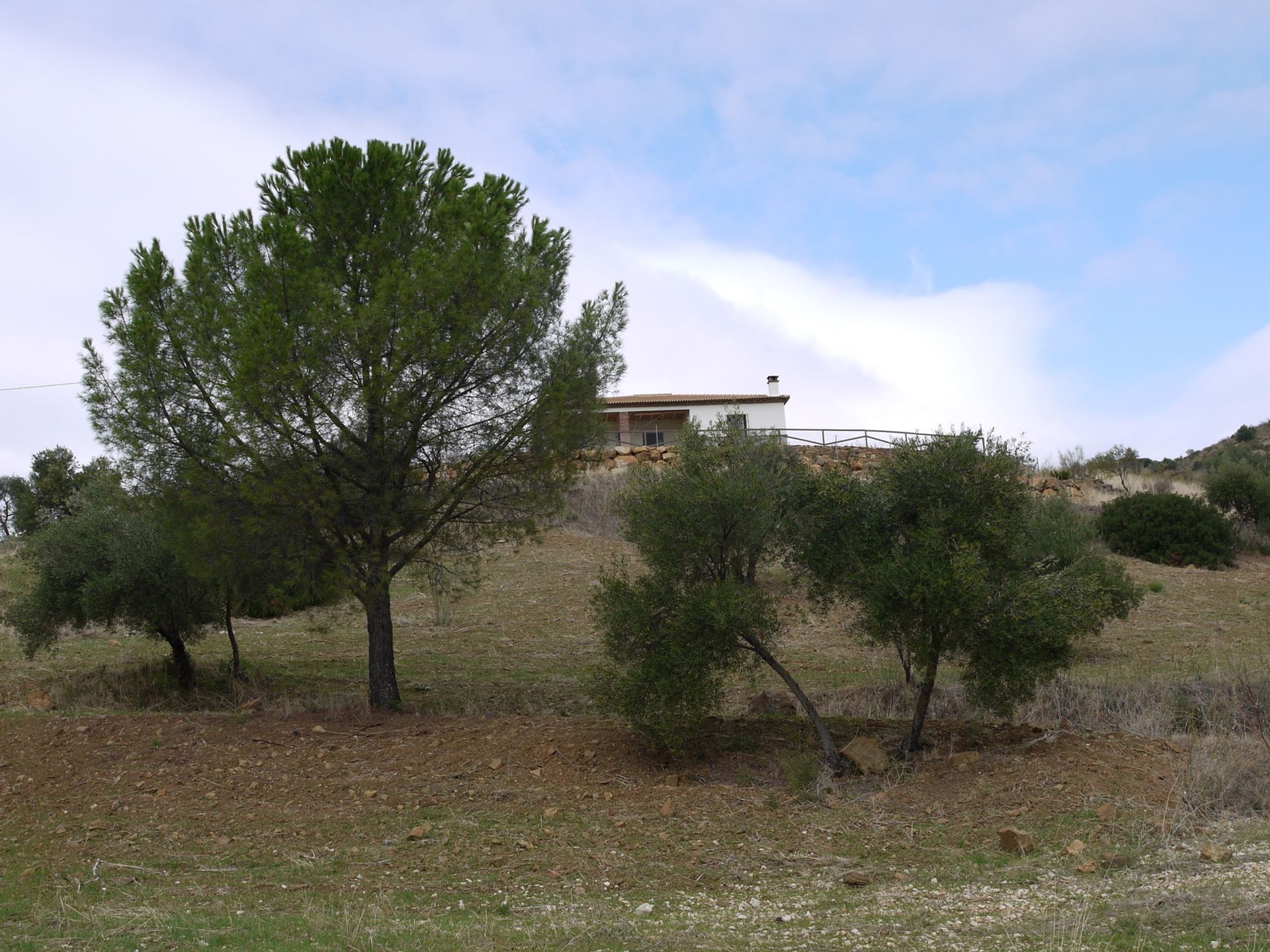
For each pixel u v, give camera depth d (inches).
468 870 275.7
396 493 455.2
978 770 350.3
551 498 490.6
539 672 625.0
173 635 555.2
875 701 503.5
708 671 377.4
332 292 425.1
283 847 297.3
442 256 442.3
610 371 487.8
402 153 478.9
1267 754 343.3
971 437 378.9
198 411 444.5
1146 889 230.8
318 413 433.7
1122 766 343.6
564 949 204.4
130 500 466.3
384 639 480.1
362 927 221.6
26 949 209.8
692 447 406.3
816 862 278.2
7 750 402.6
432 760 388.2
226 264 453.7
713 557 389.4
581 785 357.7
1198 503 1073.5
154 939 215.5
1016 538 370.3
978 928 211.8
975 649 359.3
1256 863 245.1
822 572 386.3
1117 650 652.1
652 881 265.0
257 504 421.7
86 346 441.4
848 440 1218.6
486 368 458.3
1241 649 645.9
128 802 343.9
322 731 429.4
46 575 548.4
